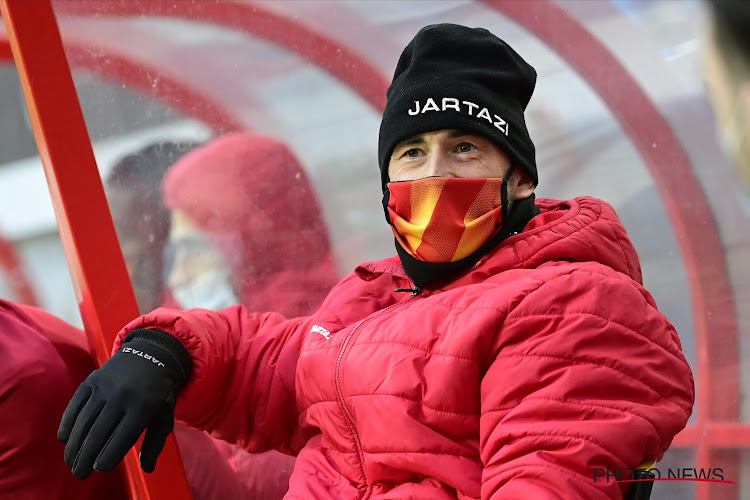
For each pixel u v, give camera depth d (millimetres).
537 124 6840
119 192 6836
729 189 6129
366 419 4535
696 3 6117
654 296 6379
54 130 6234
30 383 5410
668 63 6305
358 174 7508
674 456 6039
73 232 6102
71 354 5965
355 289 5469
